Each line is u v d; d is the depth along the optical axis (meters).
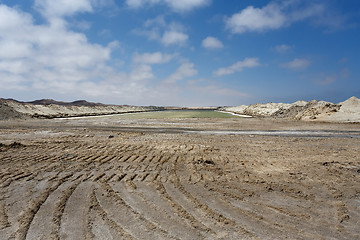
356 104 25.77
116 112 56.91
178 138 12.91
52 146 9.98
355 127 18.55
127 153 8.64
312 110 28.05
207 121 24.67
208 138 13.09
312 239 3.47
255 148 10.12
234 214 4.20
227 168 6.94
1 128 18.70
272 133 15.71
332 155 8.64
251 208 4.44
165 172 6.47
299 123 22.06
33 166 6.93
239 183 5.71
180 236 3.50
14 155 8.27
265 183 5.71
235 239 3.43
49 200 4.69
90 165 7.07
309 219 4.05
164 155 8.38
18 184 5.51
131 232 3.60
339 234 3.61
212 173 6.43
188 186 5.48
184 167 6.96
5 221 3.87
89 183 5.60
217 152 9.13
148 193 5.07
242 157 8.34
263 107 50.31
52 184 5.52
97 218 4.01
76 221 3.91
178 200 4.74
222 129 18.08
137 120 26.17
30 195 4.91
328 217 4.12
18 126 20.52
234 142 11.73
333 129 17.58
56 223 3.83
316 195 5.05
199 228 3.72
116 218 4.02
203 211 4.30
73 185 5.46
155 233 3.57
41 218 3.99
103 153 8.62
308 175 6.31
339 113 24.86
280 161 7.77
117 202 4.62
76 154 8.44
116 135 14.20
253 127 19.28
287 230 3.70
